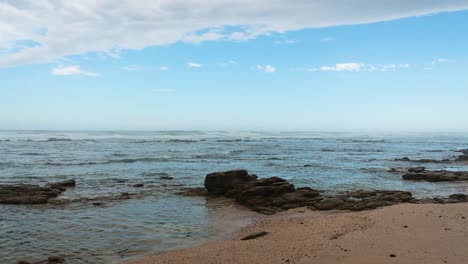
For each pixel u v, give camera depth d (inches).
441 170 1450.5
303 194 818.8
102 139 3336.6
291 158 1934.1
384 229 519.2
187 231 575.5
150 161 1676.9
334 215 658.8
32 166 1418.6
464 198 828.0
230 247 472.1
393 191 891.4
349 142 3838.6
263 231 551.2
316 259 398.6
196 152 2220.7
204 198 864.3
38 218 651.5
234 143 3260.3
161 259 434.9
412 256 389.7
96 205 768.3
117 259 443.5
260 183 836.6
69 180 1018.7
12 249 482.0
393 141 4259.4
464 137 6008.9
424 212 630.5
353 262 381.1
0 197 802.8
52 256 447.5
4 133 4411.9
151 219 654.5
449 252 399.5
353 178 1231.5
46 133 4453.7
